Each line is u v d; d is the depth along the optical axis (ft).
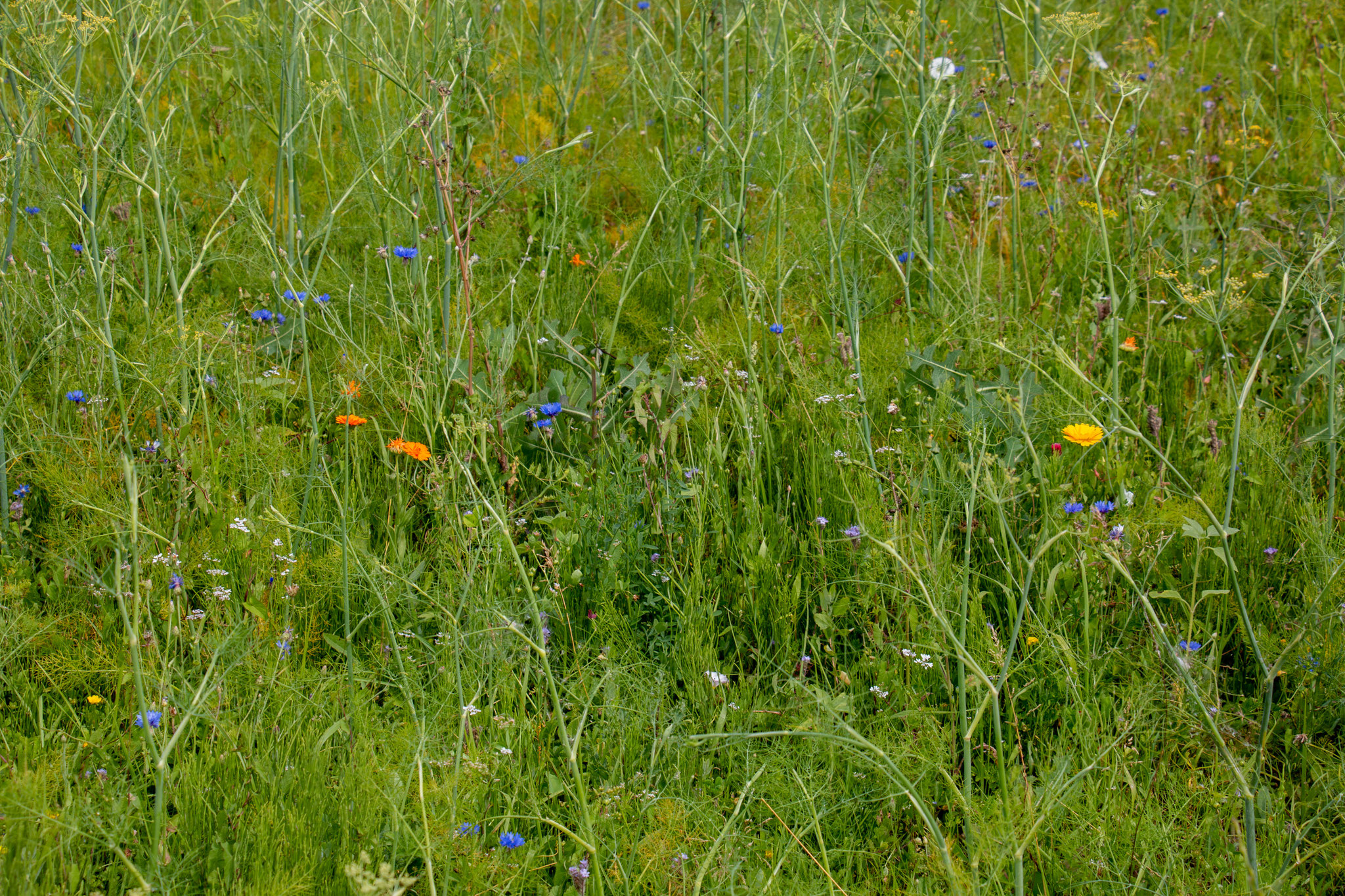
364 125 13.41
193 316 10.00
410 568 8.30
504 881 5.99
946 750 6.96
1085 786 6.69
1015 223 12.12
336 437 9.89
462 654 7.50
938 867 6.07
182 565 7.63
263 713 6.78
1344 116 12.69
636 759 7.07
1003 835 5.82
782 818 6.71
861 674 7.73
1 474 8.28
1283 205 13.46
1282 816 6.65
